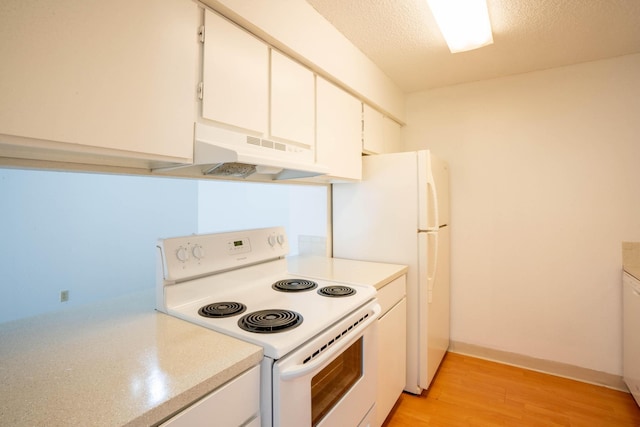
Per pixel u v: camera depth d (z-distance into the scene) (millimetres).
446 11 1583
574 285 2285
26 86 708
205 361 823
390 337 1785
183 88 1049
